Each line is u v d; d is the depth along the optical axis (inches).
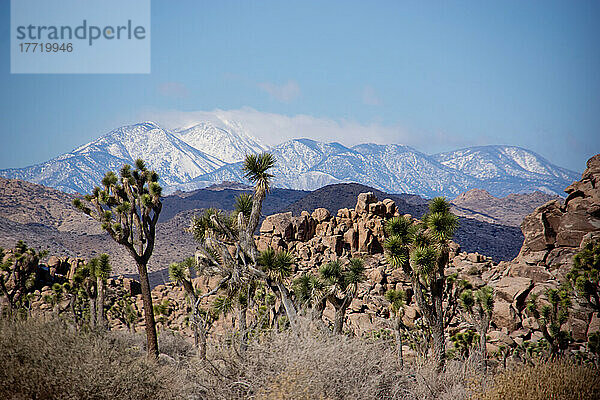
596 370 562.3
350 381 522.3
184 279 1125.7
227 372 549.3
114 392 507.2
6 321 535.8
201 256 825.5
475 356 796.6
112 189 1181.7
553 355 967.6
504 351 1218.6
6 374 484.7
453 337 1059.3
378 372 570.9
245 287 780.6
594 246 1364.4
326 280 874.1
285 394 482.9
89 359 514.0
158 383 539.8
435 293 765.9
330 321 1583.4
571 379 535.2
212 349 587.5
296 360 519.2
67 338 535.5
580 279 1296.8
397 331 815.1
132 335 1483.8
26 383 483.5
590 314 1337.4
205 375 557.3
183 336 1827.0
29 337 518.3
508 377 552.7
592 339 976.3
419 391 587.8
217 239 852.6
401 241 786.8
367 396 517.0
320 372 508.1
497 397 530.3
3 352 496.7
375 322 1315.2
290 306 754.2
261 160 799.1
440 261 768.9
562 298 1175.0
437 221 778.2
